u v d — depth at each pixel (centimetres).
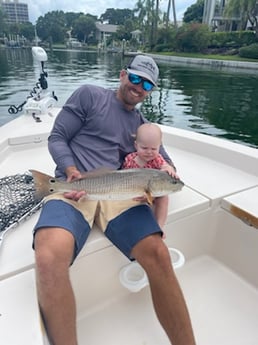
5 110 963
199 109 1159
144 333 137
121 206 140
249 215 160
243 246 169
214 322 144
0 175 209
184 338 110
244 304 155
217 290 163
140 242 126
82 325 139
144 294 157
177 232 168
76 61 2703
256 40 2842
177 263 149
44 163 231
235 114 1104
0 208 151
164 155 166
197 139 250
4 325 93
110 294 153
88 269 139
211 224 180
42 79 342
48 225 117
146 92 154
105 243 139
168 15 3466
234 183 198
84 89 156
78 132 157
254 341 135
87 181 130
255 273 166
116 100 159
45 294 101
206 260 185
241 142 832
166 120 1012
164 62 2869
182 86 1620
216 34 3052
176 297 115
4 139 243
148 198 133
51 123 291
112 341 133
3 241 134
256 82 1788
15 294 106
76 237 121
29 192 167
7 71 1814
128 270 148
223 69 2384
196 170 219
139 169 133
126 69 155
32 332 91
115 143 157
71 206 130
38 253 107
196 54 3145
